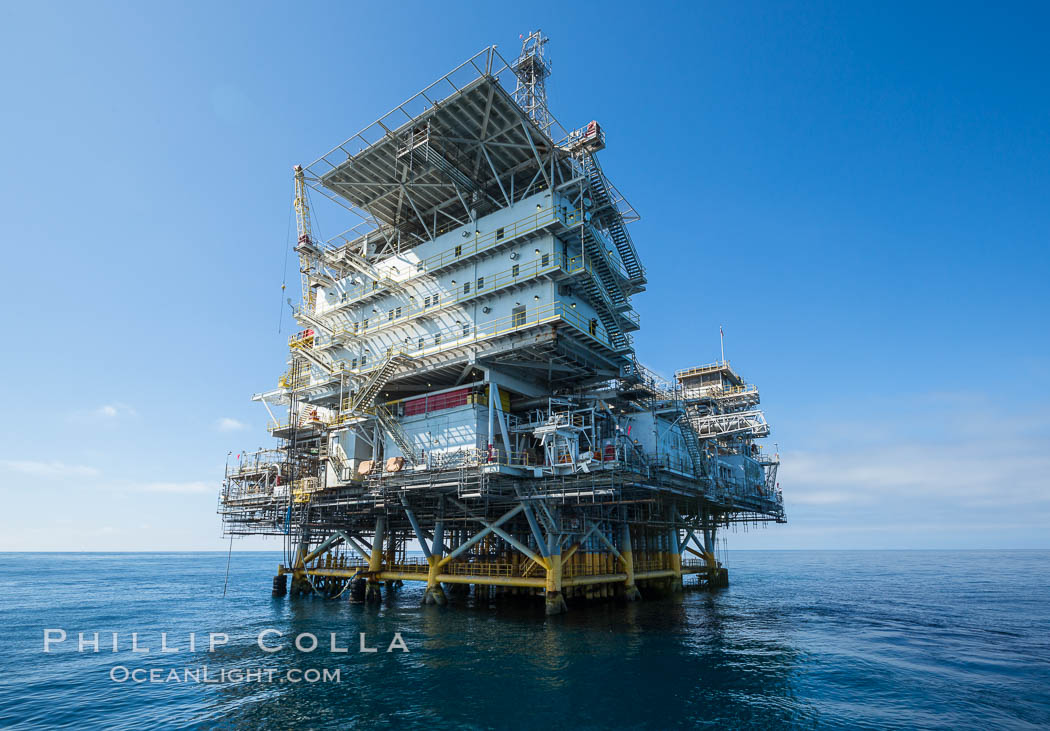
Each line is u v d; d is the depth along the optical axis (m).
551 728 18.69
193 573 111.88
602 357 40.19
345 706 20.86
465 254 41.12
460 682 23.41
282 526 52.19
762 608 45.38
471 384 39.34
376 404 43.69
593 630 33.56
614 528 47.38
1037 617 42.91
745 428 59.53
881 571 115.81
